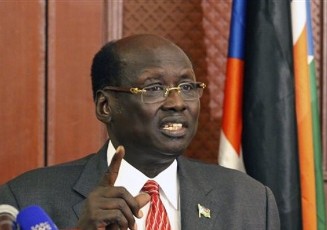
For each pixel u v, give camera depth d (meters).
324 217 6.26
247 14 6.21
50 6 6.72
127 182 3.89
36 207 2.65
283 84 6.02
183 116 3.75
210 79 7.11
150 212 3.86
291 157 5.98
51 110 6.74
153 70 3.72
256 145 6.01
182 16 7.12
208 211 4.09
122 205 3.02
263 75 6.04
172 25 7.11
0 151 6.61
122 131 3.85
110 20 6.88
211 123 7.12
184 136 3.77
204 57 7.12
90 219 3.01
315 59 7.17
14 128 6.64
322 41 7.16
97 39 6.84
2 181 6.62
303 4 6.15
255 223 4.22
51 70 6.73
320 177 6.27
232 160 6.12
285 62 6.04
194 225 4.00
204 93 7.11
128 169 3.91
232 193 4.27
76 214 3.96
